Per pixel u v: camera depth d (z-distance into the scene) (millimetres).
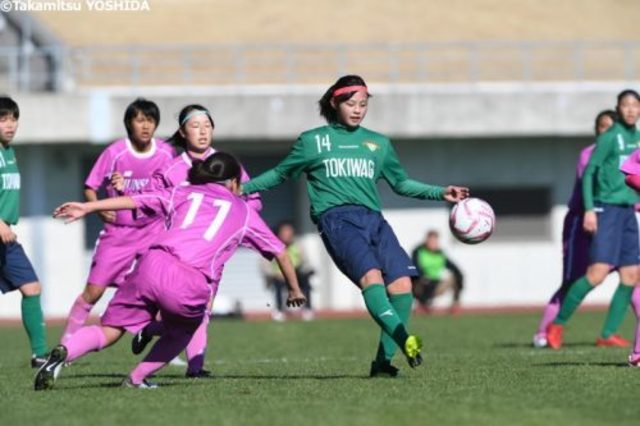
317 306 120062
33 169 116125
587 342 60594
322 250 120312
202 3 141625
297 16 138500
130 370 43562
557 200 121188
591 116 116312
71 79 120312
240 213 33750
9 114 44125
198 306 33031
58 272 116688
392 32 135750
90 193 44344
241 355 54031
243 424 28047
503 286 120812
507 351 52812
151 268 32688
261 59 126688
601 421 28344
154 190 35031
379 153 37250
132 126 43625
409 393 33125
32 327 45906
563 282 55906
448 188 38188
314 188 37250
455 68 129375
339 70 126000
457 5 144250
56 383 37844
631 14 145250
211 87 121812
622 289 55438
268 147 120062
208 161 34062
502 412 29594
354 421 28250
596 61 133125
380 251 36938
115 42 130250
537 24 140625
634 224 53688
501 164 120875
